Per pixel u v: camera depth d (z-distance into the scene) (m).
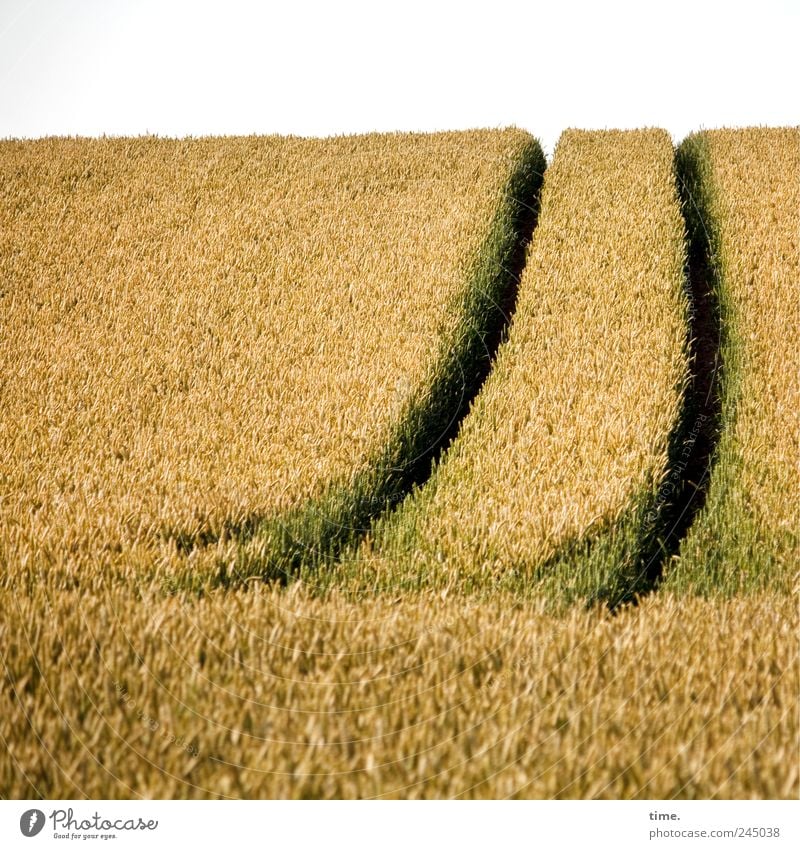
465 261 9.44
